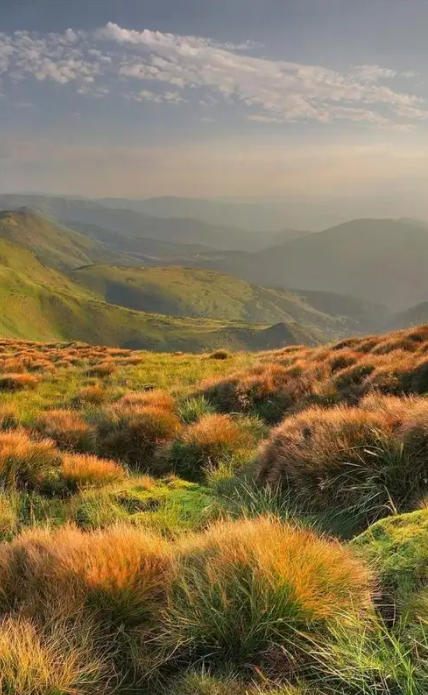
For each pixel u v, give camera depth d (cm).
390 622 266
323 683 233
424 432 505
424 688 207
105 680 269
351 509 486
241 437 869
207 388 1320
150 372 1975
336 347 1714
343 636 253
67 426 986
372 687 215
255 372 1393
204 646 283
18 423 1106
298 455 586
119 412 1089
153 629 303
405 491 479
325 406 993
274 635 274
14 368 2184
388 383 954
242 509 513
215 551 343
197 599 299
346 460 533
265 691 235
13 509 583
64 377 1939
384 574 303
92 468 733
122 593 320
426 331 1416
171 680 269
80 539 394
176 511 565
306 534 362
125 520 537
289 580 289
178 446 852
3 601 338
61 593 317
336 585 293
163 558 364
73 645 276
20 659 253
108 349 3186
